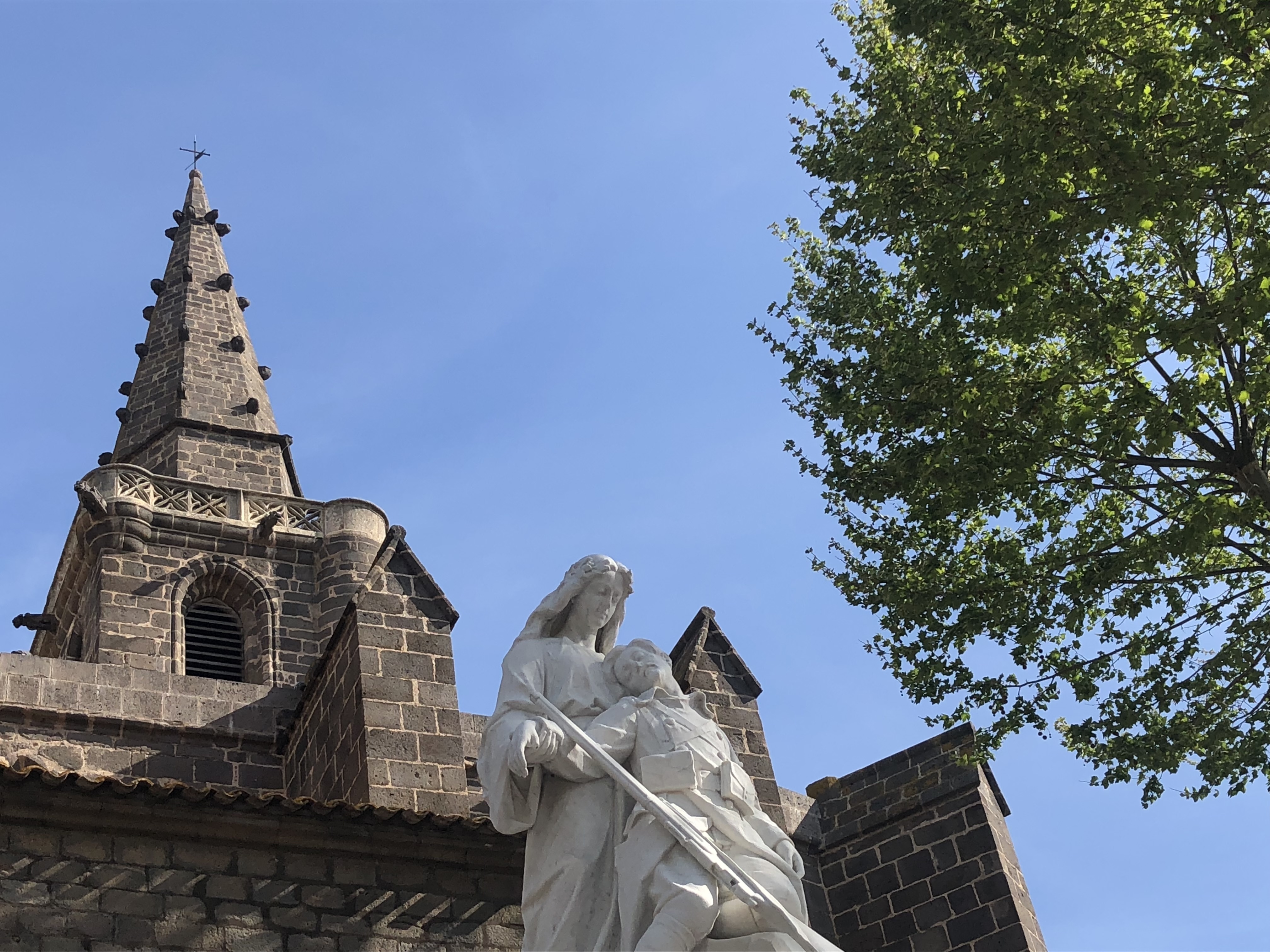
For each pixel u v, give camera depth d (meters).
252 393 45.97
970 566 17.58
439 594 23.84
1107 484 16.83
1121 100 14.57
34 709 27.30
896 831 25.17
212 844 16.94
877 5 18.11
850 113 17.80
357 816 17.47
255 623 37.22
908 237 16.72
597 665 8.22
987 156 15.03
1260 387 15.37
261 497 39.62
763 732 23.59
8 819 16.00
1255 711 16.16
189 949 16.14
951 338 16.77
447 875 18.05
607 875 7.41
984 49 14.98
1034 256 14.90
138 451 43.53
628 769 7.73
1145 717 16.53
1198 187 14.22
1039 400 16.23
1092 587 16.39
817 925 24.52
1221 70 15.02
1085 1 14.68
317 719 24.50
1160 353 16.11
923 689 17.31
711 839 7.32
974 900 23.88
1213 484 16.38
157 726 28.19
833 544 18.34
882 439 17.27
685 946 6.83
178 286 49.56
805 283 18.69
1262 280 14.41
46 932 15.55
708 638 24.55
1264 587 16.77
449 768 21.69
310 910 17.06
